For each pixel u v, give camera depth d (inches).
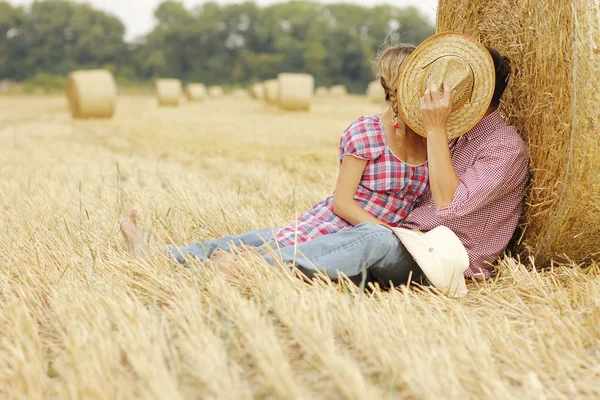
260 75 3809.1
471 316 106.1
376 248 117.4
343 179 125.5
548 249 124.9
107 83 690.8
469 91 117.6
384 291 124.7
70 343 92.3
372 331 95.3
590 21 103.5
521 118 128.9
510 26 129.5
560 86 115.6
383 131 124.4
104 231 159.3
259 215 177.9
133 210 140.8
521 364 88.6
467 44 117.8
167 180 240.1
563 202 115.6
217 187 222.2
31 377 83.4
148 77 3973.9
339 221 128.5
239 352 91.9
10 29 3954.2
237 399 77.1
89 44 3969.0
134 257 131.7
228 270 120.6
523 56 126.3
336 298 108.0
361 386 77.3
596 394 82.9
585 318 104.7
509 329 99.8
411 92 119.2
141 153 362.9
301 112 867.4
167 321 104.3
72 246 143.4
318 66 3698.3
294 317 97.7
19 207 191.6
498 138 122.7
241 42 4074.8
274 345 88.4
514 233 133.3
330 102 1350.9
